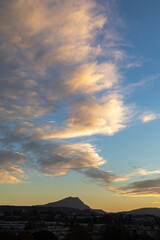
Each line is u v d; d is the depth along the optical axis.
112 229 197.25
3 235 136.25
